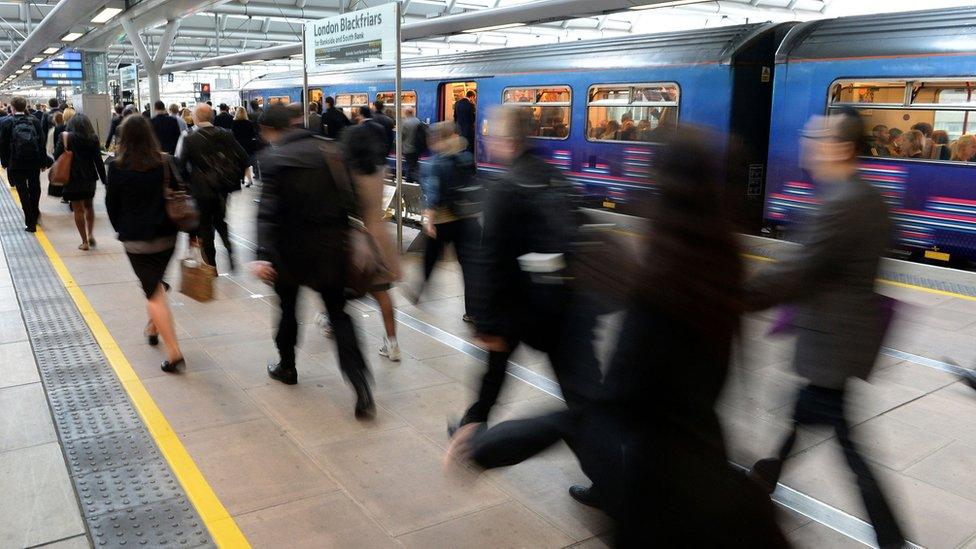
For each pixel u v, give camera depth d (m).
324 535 2.89
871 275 2.53
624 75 10.21
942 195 7.32
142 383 4.43
